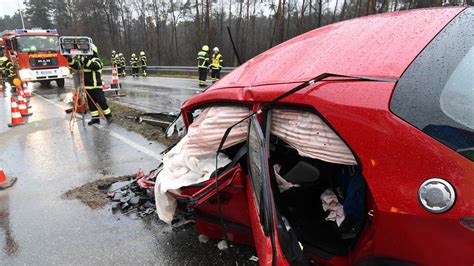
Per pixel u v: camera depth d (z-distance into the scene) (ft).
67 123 26.32
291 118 6.30
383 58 5.76
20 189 13.76
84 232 10.16
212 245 9.08
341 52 6.54
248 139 6.84
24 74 50.62
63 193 13.12
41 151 19.10
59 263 8.75
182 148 9.43
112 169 15.48
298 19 116.16
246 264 8.14
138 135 21.29
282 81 6.72
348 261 6.18
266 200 5.09
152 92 42.55
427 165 4.48
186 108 9.32
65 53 23.48
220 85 8.40
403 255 4.75
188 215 10.59
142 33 159.22
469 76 4.96
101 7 164.35
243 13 130.72
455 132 4.48
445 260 4.42
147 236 9.75
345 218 6.32
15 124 26.66
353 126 5.16
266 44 126.52
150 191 11.89
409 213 4.56
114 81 39.68
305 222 7.15
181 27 151.64
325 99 5.58
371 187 4.91
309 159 6.80
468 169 4.25
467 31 5.48
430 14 6.38
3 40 57.16
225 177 7.43
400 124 4.78
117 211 11.37
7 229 10.59
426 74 5.08
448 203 4.29
